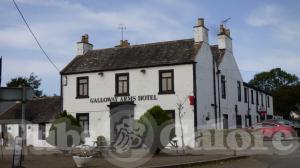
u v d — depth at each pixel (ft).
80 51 123.54
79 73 116.16
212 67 114.32
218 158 63.36
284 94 263.70
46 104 136.98
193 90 102.58
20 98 46.01
